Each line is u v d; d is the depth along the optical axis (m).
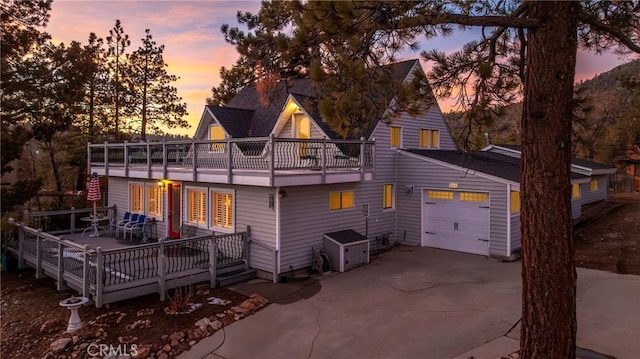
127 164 16.41
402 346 7.38
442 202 15.34
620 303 8.60
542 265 5.00
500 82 7.41
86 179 22.25
